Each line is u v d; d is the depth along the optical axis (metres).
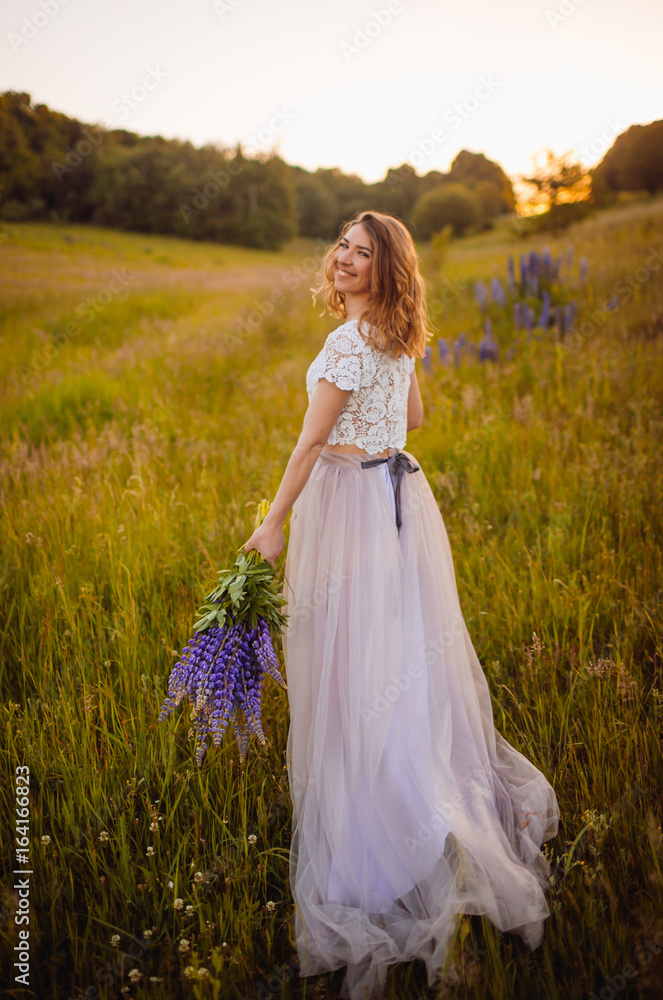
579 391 5.15
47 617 2.70
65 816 1.99
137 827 2.00
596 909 1.74
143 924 1.79
